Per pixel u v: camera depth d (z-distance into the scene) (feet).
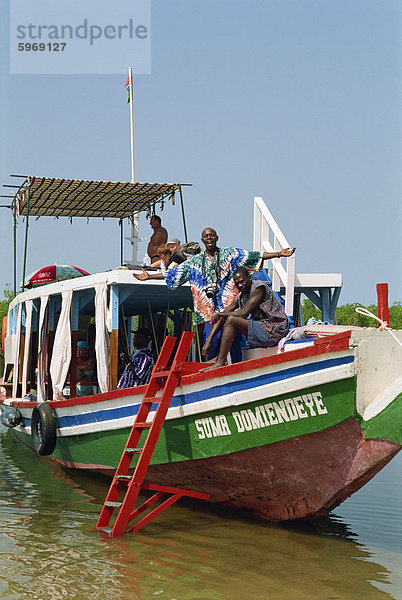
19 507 28.04
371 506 28.14
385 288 21.35
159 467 26.66
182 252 33.22
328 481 22.30
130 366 32.14
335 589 18.53
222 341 24.73
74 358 35.47
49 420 33.68
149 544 22.53
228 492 25.70
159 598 17.80
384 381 20.49
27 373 41.50
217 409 23.32
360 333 19.94
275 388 21.39
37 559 20.79
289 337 24.03
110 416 28.68
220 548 22.13
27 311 40.50
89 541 22.79
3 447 46.88
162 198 46.80
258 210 35.83
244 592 18.31
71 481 34.17
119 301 32.22
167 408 23.97
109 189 44.06
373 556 21.48
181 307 43.93
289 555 21.50
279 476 23.39
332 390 20.31
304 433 21.31
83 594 18.01
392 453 20.33
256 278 34.50
